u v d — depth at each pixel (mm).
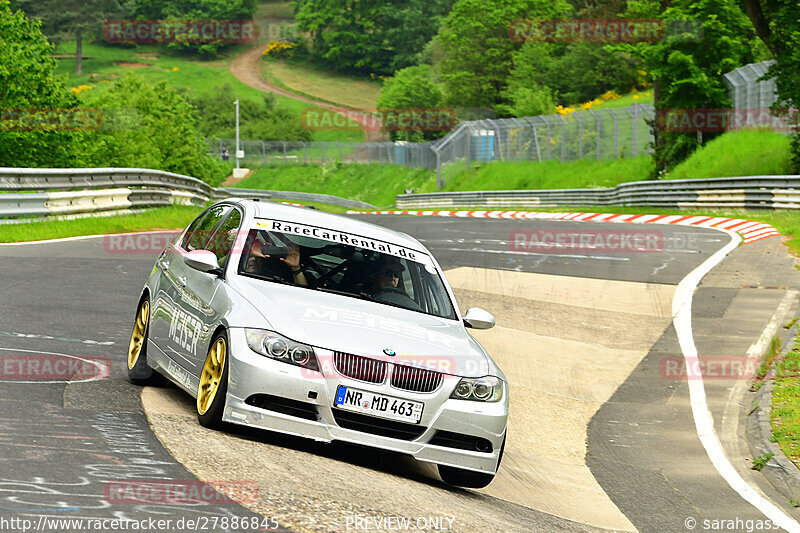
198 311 15219
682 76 97562
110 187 54281
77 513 9258
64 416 13500
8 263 31422
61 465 10930
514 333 29391
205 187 79875
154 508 9766
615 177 118562
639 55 99938
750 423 20609
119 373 17703
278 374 13375
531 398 22797
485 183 146375
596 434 20375
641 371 25578
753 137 90562
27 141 113562
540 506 14875
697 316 31344
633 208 83062
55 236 42000
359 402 13578
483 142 157500
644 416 21828
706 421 21344
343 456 14453
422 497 12914
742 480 17391
